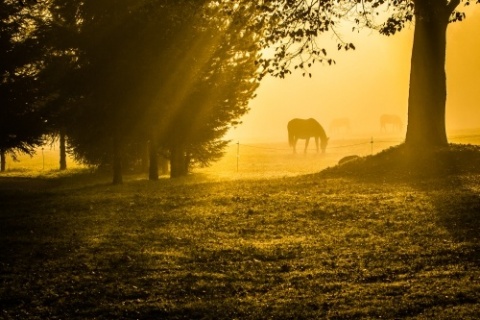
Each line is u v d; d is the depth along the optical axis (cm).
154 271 1503
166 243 1816
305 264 1516
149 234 1950
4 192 3369
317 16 2175
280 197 2561
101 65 3809
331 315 1148
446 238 1705
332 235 1831
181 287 1361
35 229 2116
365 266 1473
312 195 2578
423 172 2980
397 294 1252
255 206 2377
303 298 1255
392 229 1867
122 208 2494
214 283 1381
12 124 3653
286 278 1404
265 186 2980
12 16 3609
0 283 1441
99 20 3775
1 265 1617
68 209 2536
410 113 3481
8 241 1927
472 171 2888
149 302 1269
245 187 2984
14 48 3628
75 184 4406
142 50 3791
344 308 1183
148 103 3906
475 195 2288
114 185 3806
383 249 1625
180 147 4497
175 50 3812
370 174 3102
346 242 1731
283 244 1741
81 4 3775
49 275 1499
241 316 1166
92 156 4938
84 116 3894
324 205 2312
